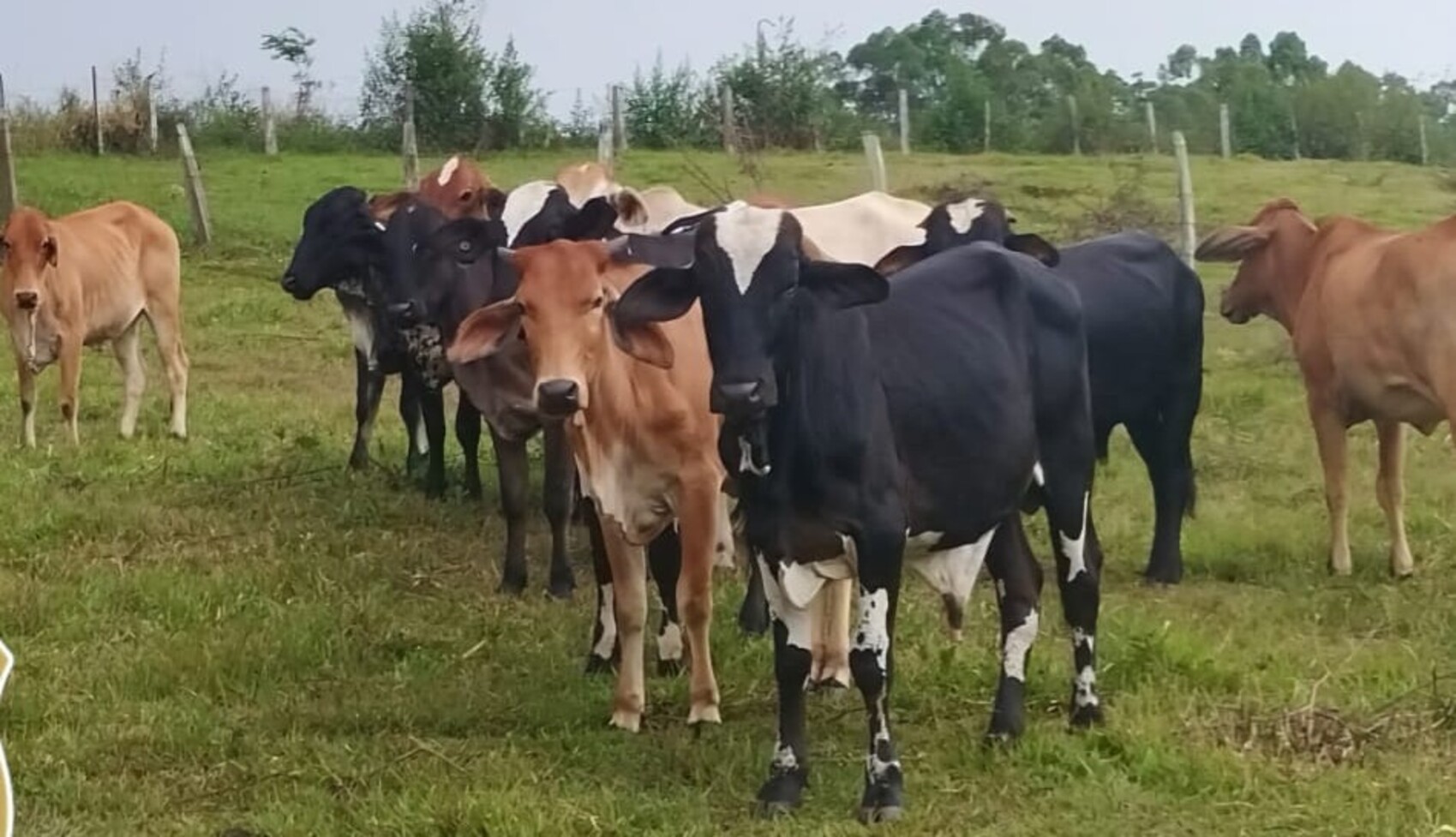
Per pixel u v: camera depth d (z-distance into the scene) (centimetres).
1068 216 2214
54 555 1006
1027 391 694
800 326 614
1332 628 895
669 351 659
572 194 1080
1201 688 778
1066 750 697
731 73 3167
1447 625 887
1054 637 864
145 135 3161
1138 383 962
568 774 691
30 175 2652
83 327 1305
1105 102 3981
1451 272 929
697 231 617
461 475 1235
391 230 1088
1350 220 1048
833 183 2498
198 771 704
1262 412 1434
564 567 970
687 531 744
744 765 696
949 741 721
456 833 634
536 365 717
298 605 919
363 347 1234
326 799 666
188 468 1234
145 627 877
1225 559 1025
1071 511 726
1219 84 4291
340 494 1168
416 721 758
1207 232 2070
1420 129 3906
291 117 3394
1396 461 1000
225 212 2430
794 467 620
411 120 2583
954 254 717
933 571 691
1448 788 656
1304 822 632
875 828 632
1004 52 4869
